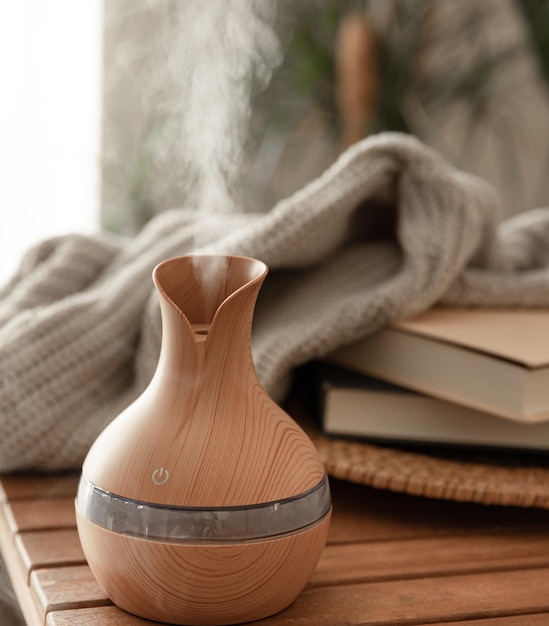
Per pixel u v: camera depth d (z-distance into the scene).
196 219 0.70
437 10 2.04
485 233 0.66
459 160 2.31
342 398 0.55
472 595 0.43
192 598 0.36
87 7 1.66
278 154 1.89
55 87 1.69
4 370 0.55
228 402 0.37
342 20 1.89
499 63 2.05
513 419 0.50
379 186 0.61
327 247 0.61
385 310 0.56
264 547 0.36
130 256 0.67
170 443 0.36
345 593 0.43
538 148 2.33
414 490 0.50
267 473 0.36
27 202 1.71
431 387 0.54
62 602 0.40
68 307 0.57
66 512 0.51
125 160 1.70
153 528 0.35
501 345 0.51
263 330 0.60
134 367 0.59
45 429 0.55
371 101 1.84
